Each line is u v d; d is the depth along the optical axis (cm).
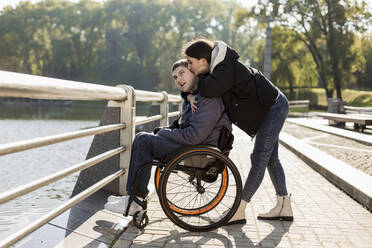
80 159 895
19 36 6894
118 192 371
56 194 516
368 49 5156
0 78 170
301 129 1399
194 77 315
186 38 7100
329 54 4262
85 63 6975
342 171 522
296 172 586
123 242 281
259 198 423
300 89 4897
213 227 307
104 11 7062
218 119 307
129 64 6944
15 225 363
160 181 291
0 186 635
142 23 6994
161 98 552
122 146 362
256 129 314
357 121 1205
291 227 328
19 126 2094
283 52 4503
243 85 302
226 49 296
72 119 2789
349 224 339
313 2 4131
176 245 279
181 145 301
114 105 368
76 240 267
